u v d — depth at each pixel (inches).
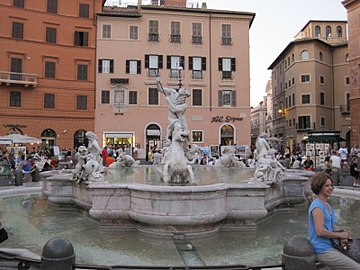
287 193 398.6
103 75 1772.9
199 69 1830.7
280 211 399.2
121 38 1787.6
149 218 279.0
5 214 387.5
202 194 277.6
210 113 1825.8
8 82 1619.1
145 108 1779.0
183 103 557.6
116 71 1775.3
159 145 1366.9
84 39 1802.4
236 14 1856.5
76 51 1780.3
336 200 490.9
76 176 377.7
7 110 1641.2
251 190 304.5
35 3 1720.0
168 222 275.7
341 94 2249.0
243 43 1870.1
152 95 1788.9
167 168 359.3
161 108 1788.9
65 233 304.8
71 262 159.3
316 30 2501.2
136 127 1770.4
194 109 1813.5
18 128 1665.8
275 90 2802.7
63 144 1739.7
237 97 1845.5
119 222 308.5
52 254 157.5
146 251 252.7
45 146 1722.4
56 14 1756.9
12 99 1658.5
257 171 373.4
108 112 1766.7
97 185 305.7
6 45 1658.5
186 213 275.4
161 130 1782.7
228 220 308.7
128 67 1779.0
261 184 313.6
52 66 1742.1
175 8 1807.3
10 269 175.3
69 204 401.1
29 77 1675.7
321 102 2209.6
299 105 2210.9
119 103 1763.0
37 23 1722.4
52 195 398.3
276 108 2770.7
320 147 1070.4
